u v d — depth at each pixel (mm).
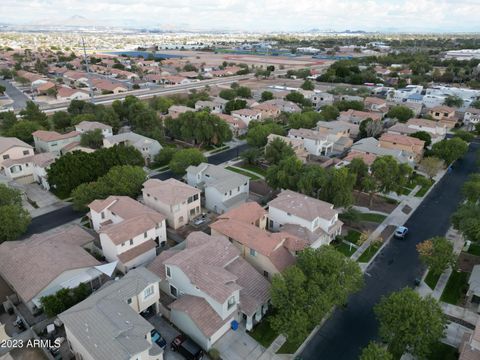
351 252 51219
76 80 175125
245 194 64688
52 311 35562
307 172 61406
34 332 34844
